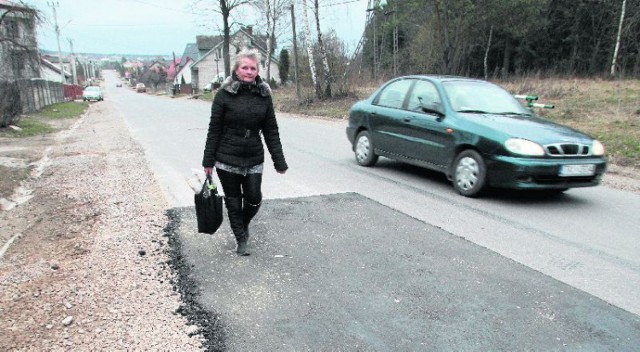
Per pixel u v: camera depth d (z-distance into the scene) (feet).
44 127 55.47
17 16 71.67
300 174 25.76
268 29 105.60
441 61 81.10
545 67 121.80
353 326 10.44
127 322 10.47
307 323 10.53
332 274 12.96
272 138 13.76
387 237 15.83
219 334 10.07
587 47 115.96
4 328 10.20
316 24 76.54
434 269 13.37
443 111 22.67
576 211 19.39
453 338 10.04
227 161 13.24
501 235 16.33
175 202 19.77
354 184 23.49
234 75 13.07
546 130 20.42
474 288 12.25
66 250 14.69
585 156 19.88
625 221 18.12
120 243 15.07
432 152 23.06
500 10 90.53
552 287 12.39
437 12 77.15
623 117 43.39
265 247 14.80
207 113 76.59
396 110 25.58
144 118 67.10
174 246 14.78
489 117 21.61
